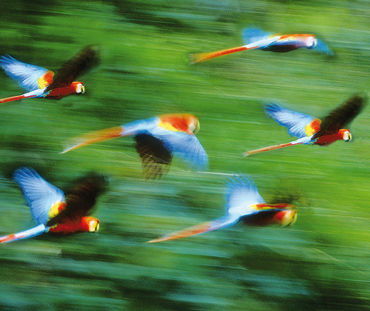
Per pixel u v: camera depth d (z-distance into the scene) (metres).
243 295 10.90
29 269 10.83
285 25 17.66
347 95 15.86
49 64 15.20
